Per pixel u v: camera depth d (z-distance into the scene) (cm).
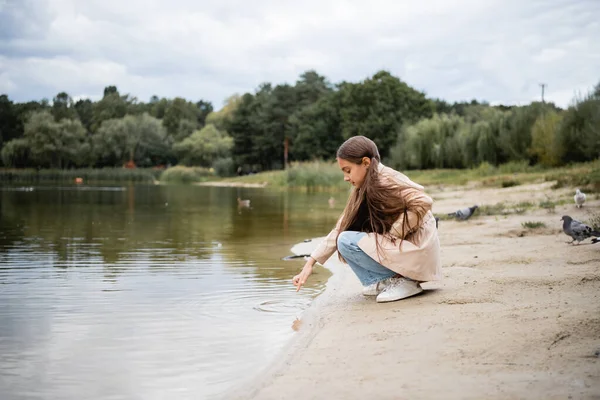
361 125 5612
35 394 267
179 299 468
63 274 588
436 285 443
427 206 400
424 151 3988
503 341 280
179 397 261
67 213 1509
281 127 7569
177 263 661
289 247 805
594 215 893
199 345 339
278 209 1664
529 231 794
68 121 8006
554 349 263
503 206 1209
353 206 422
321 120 6494
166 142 9669
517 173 2550
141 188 3903
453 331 305
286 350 315
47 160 7850
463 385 230
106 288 516
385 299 405
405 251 403
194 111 13700
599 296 360
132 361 312
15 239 907
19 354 326
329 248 432
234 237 936
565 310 325
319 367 271
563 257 534
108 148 8700
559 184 1549
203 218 1337
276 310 428
